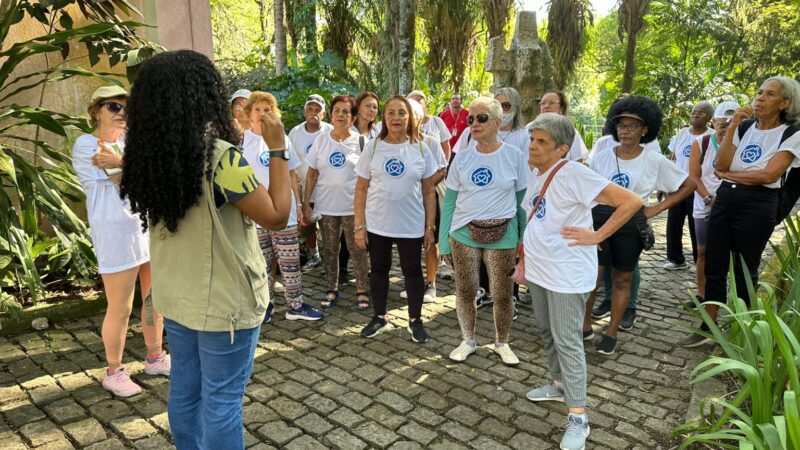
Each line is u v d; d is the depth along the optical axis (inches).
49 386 128.0
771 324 95.6
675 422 116.9
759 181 138.6
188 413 79.7
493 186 136.7
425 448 107.5
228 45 759.7
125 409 119.0
